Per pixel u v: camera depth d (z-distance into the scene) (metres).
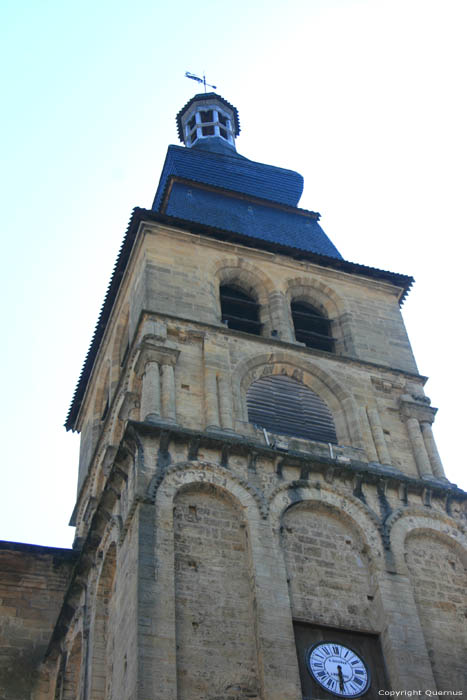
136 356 37.09
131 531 29.27
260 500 30.70
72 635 33.81
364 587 30.09
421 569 31.27
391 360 40.62
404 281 45.06
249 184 54.41
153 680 25.20
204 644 26.83
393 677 27.77
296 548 30.22
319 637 28.33
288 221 51.25
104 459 39.34
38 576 36.94
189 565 28.50
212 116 67.56
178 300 39.06
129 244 43.09
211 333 37.50
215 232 42.94
